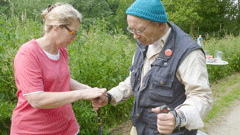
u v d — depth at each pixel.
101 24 4.13
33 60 1.40
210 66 6.45
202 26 20.73
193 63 1.33
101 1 25.23
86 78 2.99
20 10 14.68
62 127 1.65
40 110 1.50
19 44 2.85
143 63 1.57
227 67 7.09
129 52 3.91
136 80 1.63
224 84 6.20
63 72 1.61
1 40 2.87
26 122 1.52
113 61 3.32
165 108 1.18
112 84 3.26
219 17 20.67
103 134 3.21
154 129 1.52
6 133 2.62
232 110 4.32
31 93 1.36
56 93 1.39
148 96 1.49
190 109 1.21
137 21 1.37
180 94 1.43
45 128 1.54
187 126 1.19
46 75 1.46
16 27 3.55
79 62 2.97
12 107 2.50
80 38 3.47
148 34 1.39
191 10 16.88
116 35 4.18
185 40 1.40
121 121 3.71
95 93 1.42
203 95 1.29
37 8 15.95
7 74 2.62
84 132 2.84
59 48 1.64
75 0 23.47
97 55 3.25
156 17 1.33
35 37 3.12
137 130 1.63
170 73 1.38
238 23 19.81
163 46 1.44
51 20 1.42
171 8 17.84
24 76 1.37
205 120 3.88
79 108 2.81
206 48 7.68
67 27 1.44
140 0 1.37
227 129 3.60
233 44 7.99
